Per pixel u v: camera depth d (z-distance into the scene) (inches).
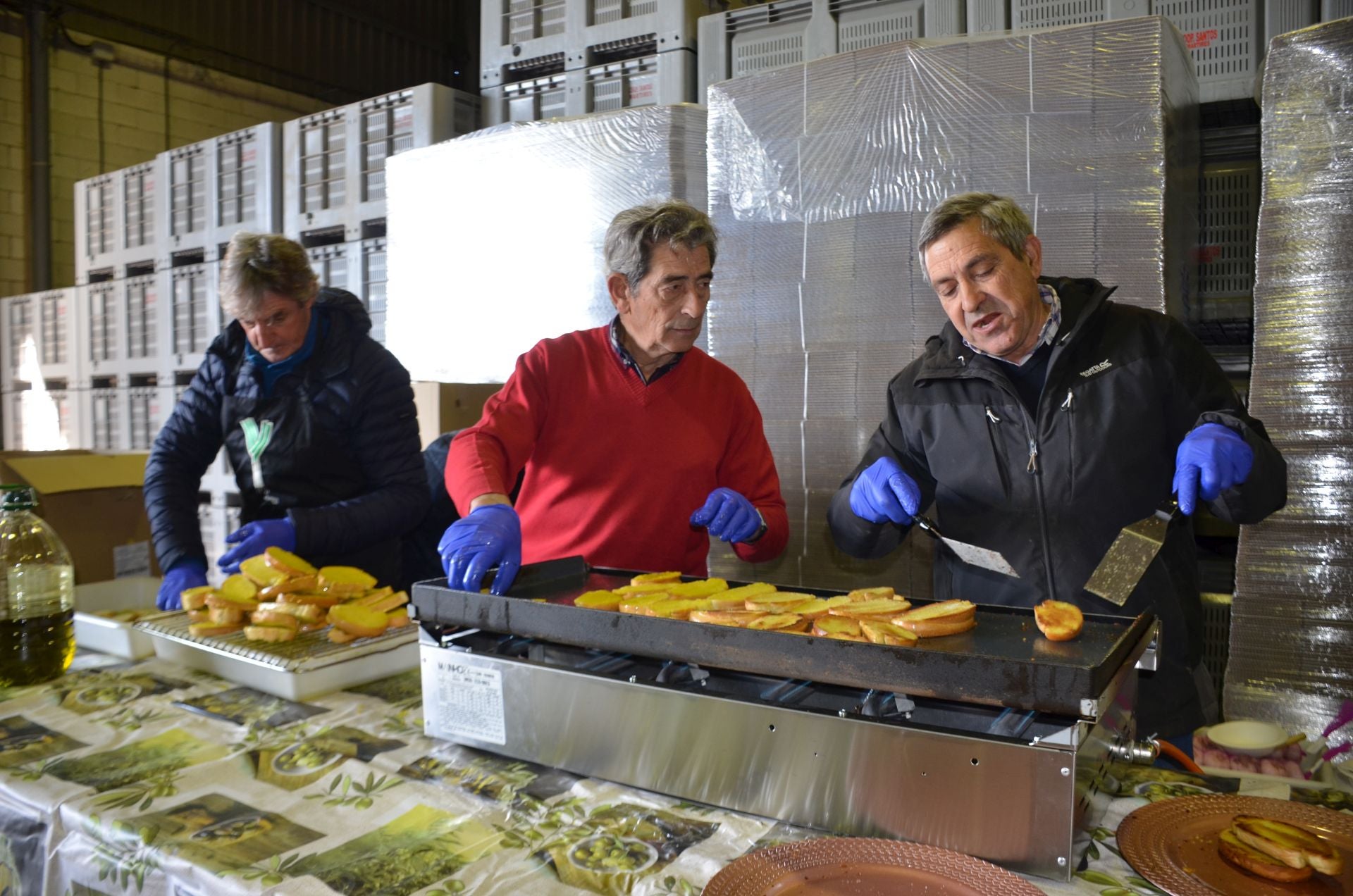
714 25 91.9
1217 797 33.4
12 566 47.9
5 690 47.8
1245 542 67.3
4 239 193.0
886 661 30.8
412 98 108.8
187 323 136.7
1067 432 51.1
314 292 66.2
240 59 215.9
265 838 31.9
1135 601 49.8
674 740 34.9
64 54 193.9
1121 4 77.3
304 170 121.2
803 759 32.6
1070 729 28.3
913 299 70.7
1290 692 65.6
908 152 70.2
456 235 96.2
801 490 76.6
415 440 71.4
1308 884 27.3
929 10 81.5
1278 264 65.5
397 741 40.9
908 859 28.6
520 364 59.5
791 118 75.2
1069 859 28.7
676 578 46.4
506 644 41.5
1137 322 51.8
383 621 50.7
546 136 89.4
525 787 36.1
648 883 28.8
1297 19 73.2
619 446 58.5
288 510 63.2
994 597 53.4
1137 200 63.0
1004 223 48.4
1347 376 63.4
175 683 49.2
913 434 56.4
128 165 204.1
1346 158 63.1
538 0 104.2
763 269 77.0
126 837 32.4
